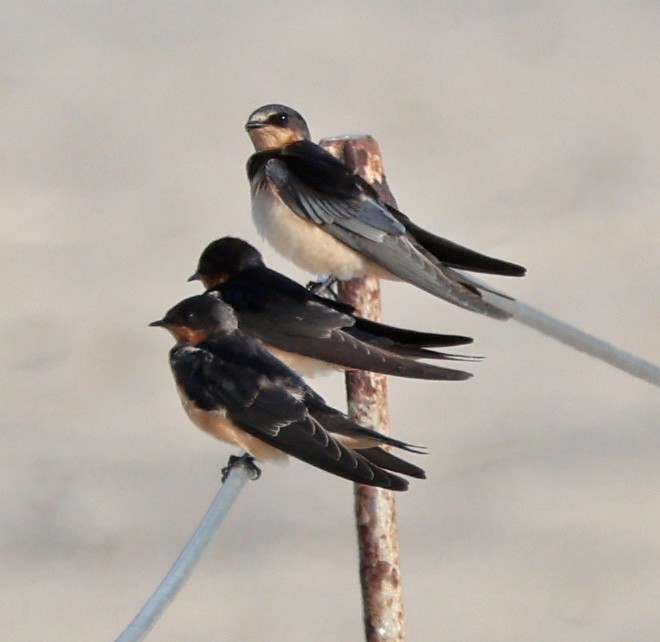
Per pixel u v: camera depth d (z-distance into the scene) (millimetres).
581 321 15781
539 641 11344
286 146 9852
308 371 8305
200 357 7746
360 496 6816
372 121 20922
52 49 23109
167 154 19812
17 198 18438
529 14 24234
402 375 7422
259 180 9727
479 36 23656
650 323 15719
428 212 18000
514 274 9078
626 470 13156
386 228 9320
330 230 9430
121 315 15711
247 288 8508
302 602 11641
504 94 21734
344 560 12086
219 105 21406
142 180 19000
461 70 22516
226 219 17922
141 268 16641
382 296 15312
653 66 22422
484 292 8117
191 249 17125
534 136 20266
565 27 23734
